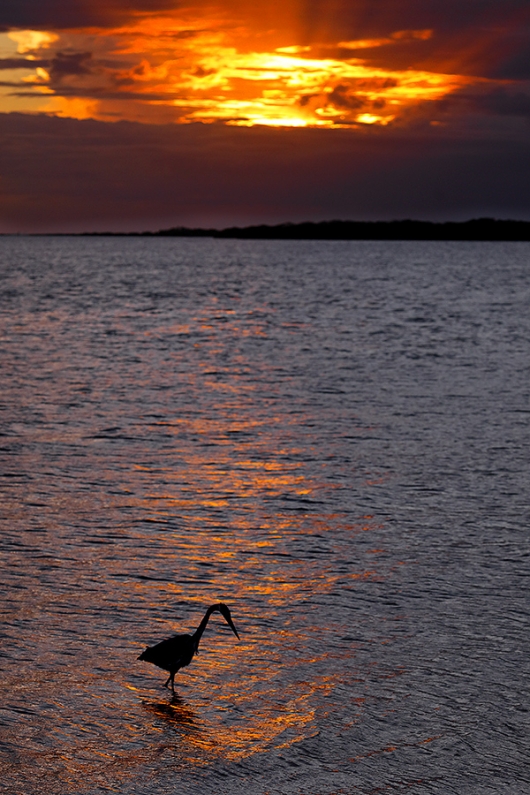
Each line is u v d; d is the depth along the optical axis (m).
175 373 50.88
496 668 15.09
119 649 15.64
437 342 68.88
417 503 24.95
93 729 13.00
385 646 15.91
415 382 48.09
